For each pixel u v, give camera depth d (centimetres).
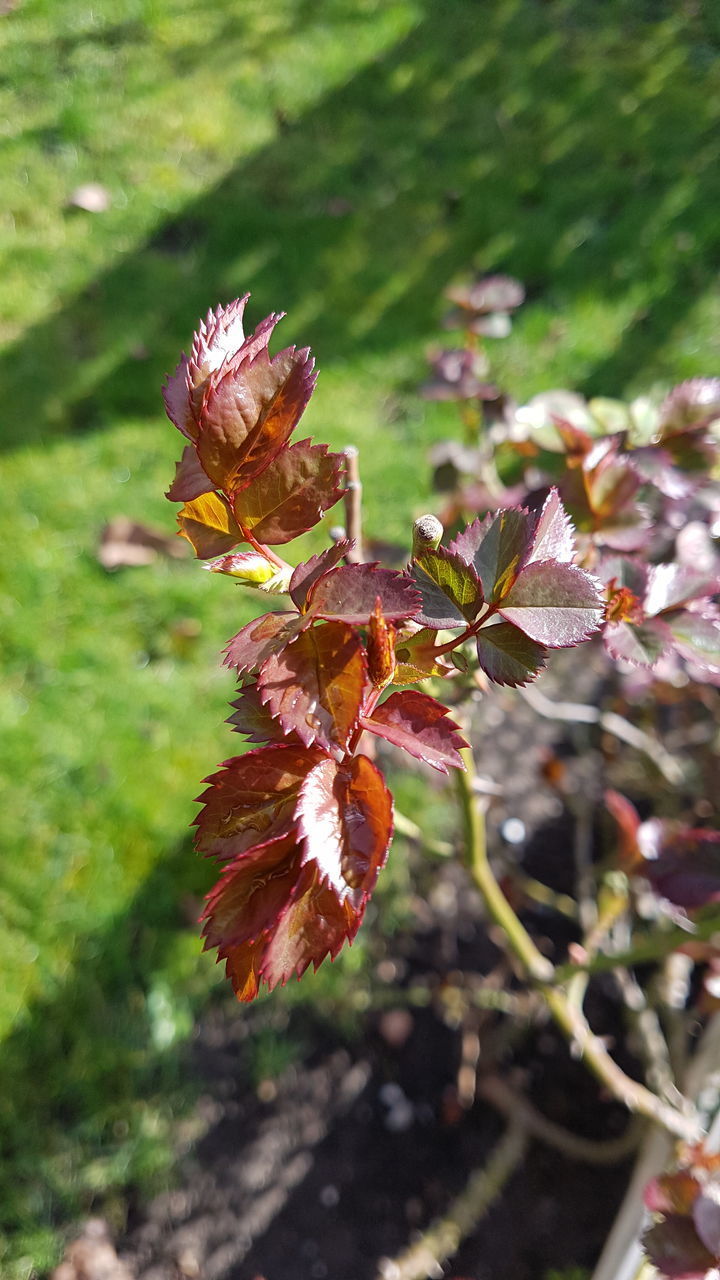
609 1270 165
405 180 371
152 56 416
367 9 435
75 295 339
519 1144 198
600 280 339
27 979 215
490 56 416
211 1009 215
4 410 310
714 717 230
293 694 70
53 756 246
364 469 292
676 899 142
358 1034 213
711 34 427
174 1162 199
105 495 292
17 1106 201
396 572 72
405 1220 195
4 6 435
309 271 345
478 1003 213
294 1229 194
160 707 256
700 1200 118
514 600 80
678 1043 196
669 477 123
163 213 362
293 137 387
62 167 376
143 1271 189
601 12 438
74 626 269
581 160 376
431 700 74
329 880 63
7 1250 189
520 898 226
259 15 433
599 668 260
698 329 326
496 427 182
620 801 152
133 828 235
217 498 79
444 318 192
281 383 72
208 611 272
